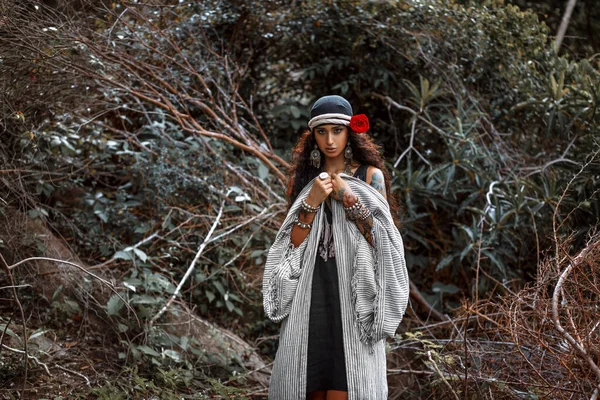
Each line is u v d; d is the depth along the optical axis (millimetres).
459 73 5281
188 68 4957
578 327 3074
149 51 4629
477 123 5113
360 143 2812
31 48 3561
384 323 2631
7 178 3996
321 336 2668
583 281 3236
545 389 3094
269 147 4875
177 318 3973
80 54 3924
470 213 5098
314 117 2746
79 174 4707
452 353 3594
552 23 7793
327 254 2738
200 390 3621
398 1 5090
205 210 4758
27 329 3496
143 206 4719
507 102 5363
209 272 4484
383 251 2684
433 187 4910
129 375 3451
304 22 5348
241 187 4953
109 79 4145
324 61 5562
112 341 3760
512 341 3266
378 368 2693
